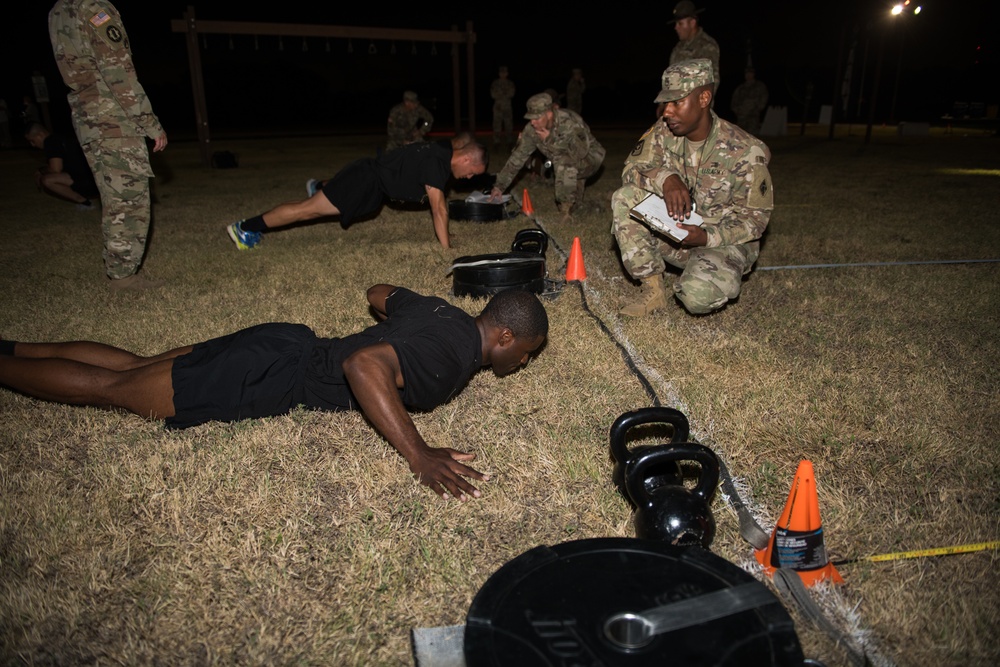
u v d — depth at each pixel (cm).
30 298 456
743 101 1527
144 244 487
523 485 242
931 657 169
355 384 227
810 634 174
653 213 376
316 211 605
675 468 216
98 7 437
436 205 566
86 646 175
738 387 314
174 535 216
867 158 1368
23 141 2164
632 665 131
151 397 267
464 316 260
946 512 223
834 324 400
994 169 1164
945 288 462
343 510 228
